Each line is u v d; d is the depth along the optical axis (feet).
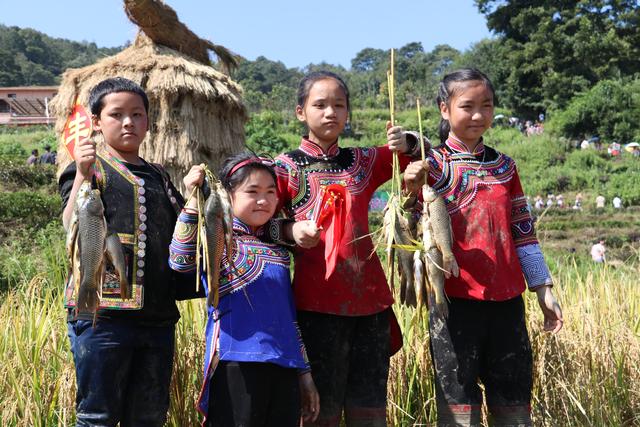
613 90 148.56
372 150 11.17
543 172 124.16
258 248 10.06
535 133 157.89
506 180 11.42
